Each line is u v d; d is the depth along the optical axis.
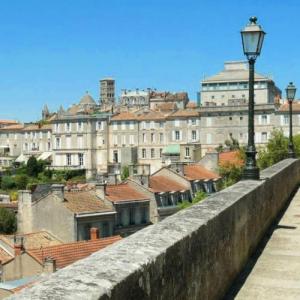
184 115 147.75
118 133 156.38
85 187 79.62
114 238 42.41
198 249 7.68
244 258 11.29
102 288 4.57
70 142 160.50
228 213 9.74
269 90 177.00
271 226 15.34
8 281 35.12
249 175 14.59
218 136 140.50
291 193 22.31
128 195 66.56
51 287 4.43
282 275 10.62
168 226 7.40
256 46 14.44
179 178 76.06
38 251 37.97
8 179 135.50
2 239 42.69
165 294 6.14
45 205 59.91
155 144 151.75
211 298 8.46
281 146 51.91
